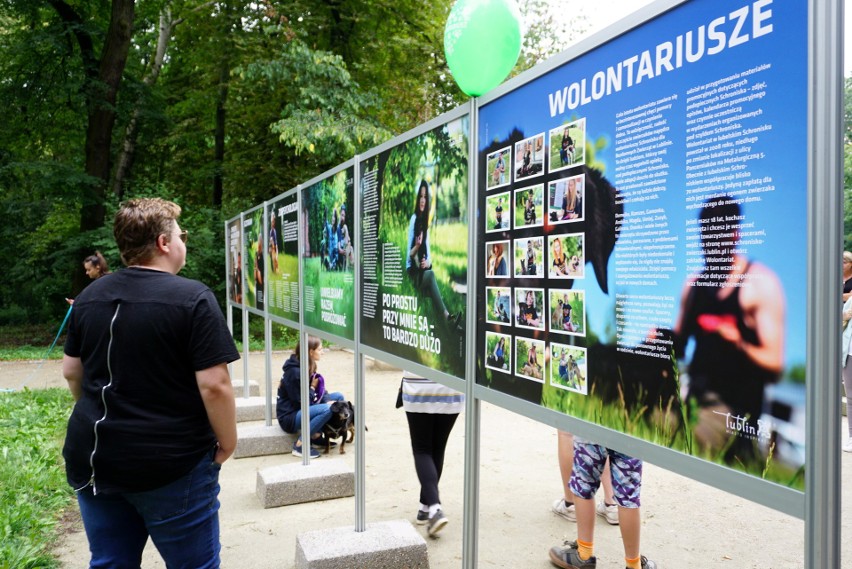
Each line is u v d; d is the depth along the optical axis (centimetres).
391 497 466
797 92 112
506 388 207
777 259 116
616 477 314
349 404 578
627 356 152
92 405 210
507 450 580
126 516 219
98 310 212
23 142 1919
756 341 120
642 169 147
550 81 181
